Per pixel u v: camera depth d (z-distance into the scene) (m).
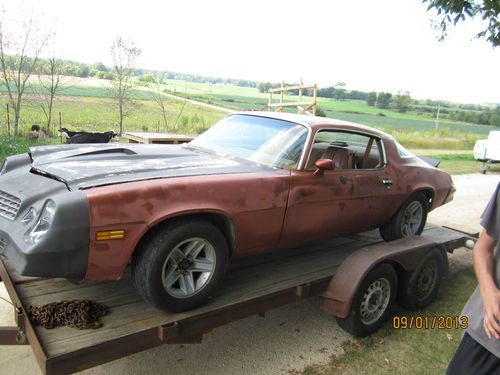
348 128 4.36
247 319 4.17
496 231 2.08
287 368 3.44
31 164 3.44
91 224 2.58
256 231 3.48
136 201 2.74
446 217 8.63
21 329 2.73
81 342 2.57
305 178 3.79
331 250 4.76
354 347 3.83
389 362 3.65
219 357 3.51
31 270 2.52
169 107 35.53
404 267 4.13
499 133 15.14
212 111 35.25
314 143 3.97
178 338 2.96
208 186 3.11
